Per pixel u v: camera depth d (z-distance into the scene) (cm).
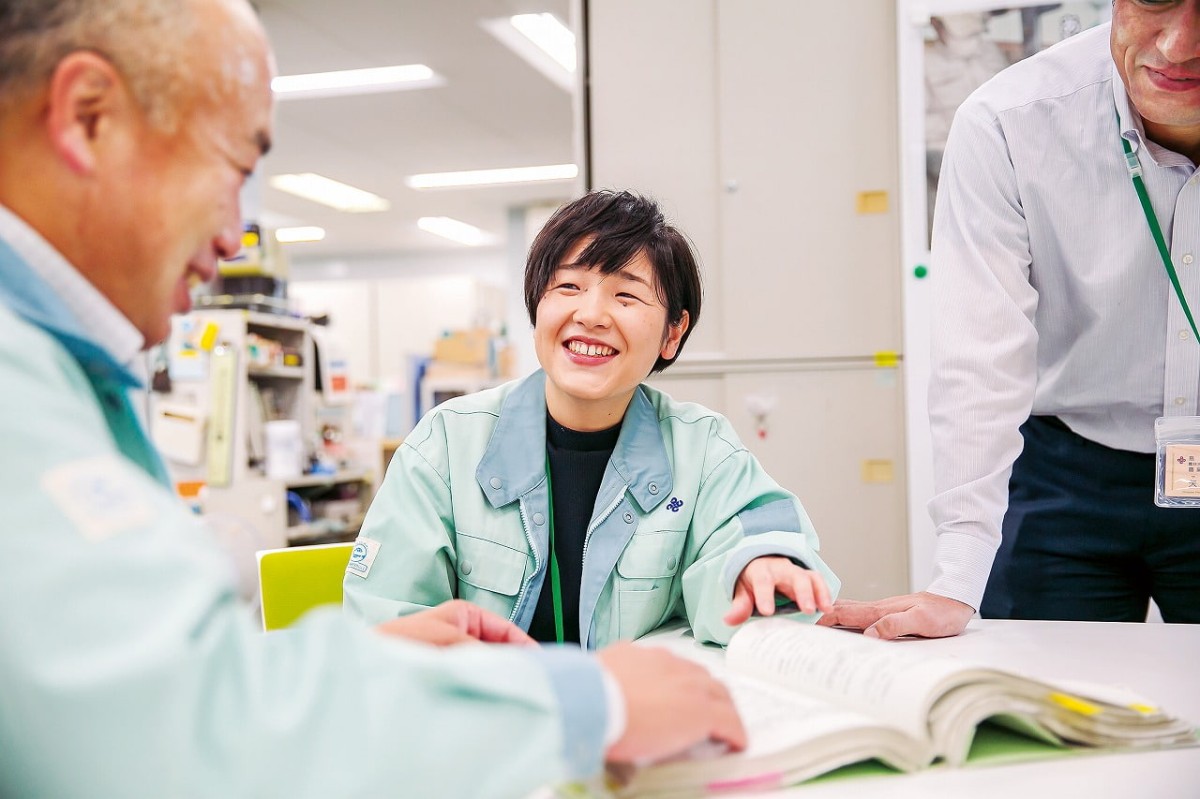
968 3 210
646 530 99
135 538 36
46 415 37
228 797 33
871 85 225
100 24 41
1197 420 102
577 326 96
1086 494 122
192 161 44
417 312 924
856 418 226
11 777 34
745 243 230
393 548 95
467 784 37
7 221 42
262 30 48
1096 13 205
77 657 33
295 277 1053
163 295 46
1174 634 93
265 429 397
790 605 86
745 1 229
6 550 33
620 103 234
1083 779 53
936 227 123
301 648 39
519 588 97
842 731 52
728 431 110
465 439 102
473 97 531
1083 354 120
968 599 96
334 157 649
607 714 42
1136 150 110
